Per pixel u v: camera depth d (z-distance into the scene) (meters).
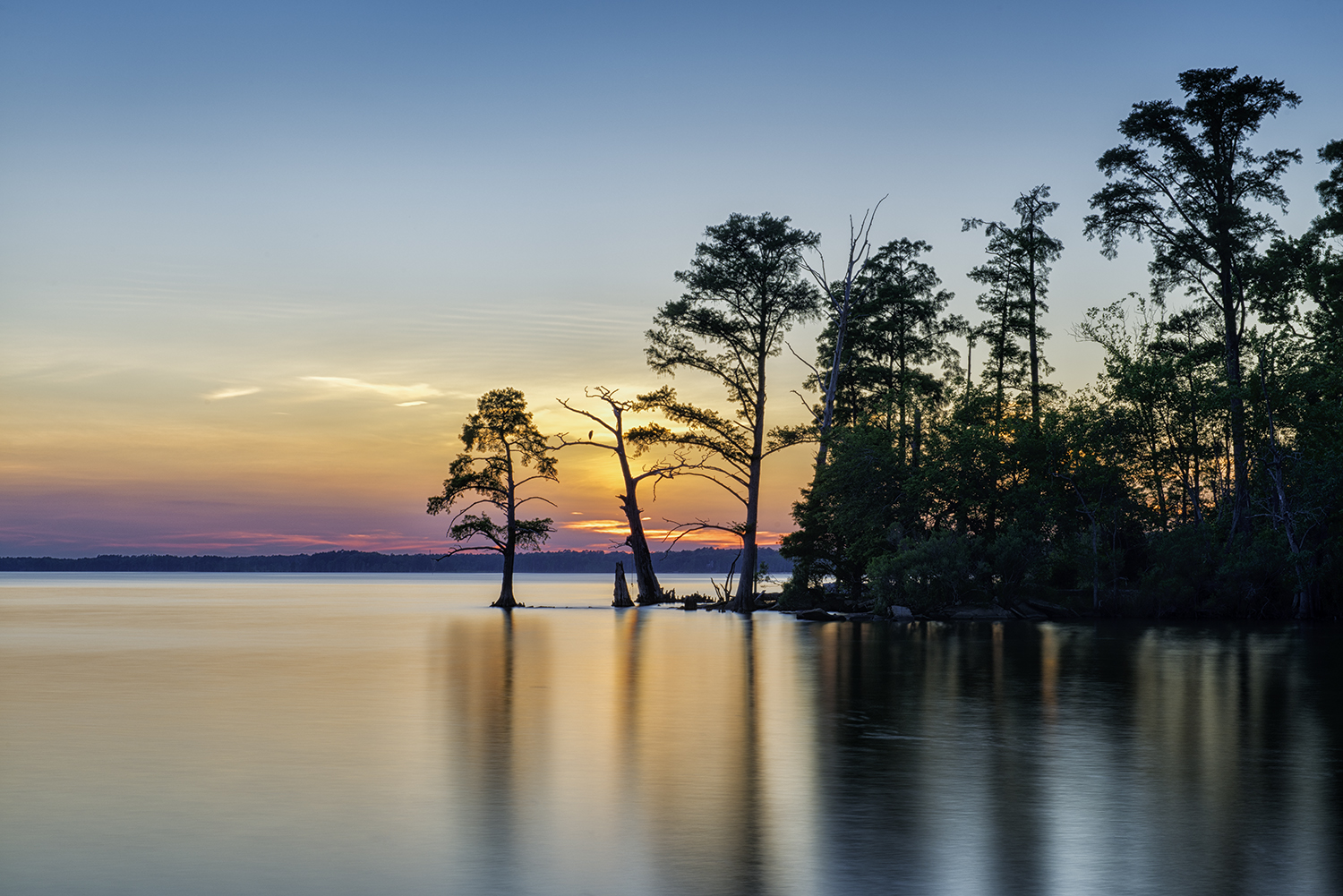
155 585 183.25
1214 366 61.66
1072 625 50.44
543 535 75.06
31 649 35.75
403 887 9.07
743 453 66.31
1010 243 68.25
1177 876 9.40
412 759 14.98
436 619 59.78
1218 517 60.31
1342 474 53.88
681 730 17.66
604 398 75.06
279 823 11.31
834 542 65.69
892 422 68.31
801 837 10.74
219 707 20.50
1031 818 11.54
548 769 14.28
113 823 11.27
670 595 80.25
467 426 73.00
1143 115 55.50
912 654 33.22
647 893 8.91
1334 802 12.30
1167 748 15.96
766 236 64.25
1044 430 61.38
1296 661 30.64
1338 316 58.25
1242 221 55.91
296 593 131.88
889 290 68.00
